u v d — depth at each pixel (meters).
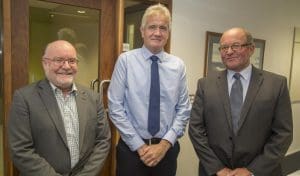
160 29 1.78
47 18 2.15
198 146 1.76
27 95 1.57
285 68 3.98
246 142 1.65
